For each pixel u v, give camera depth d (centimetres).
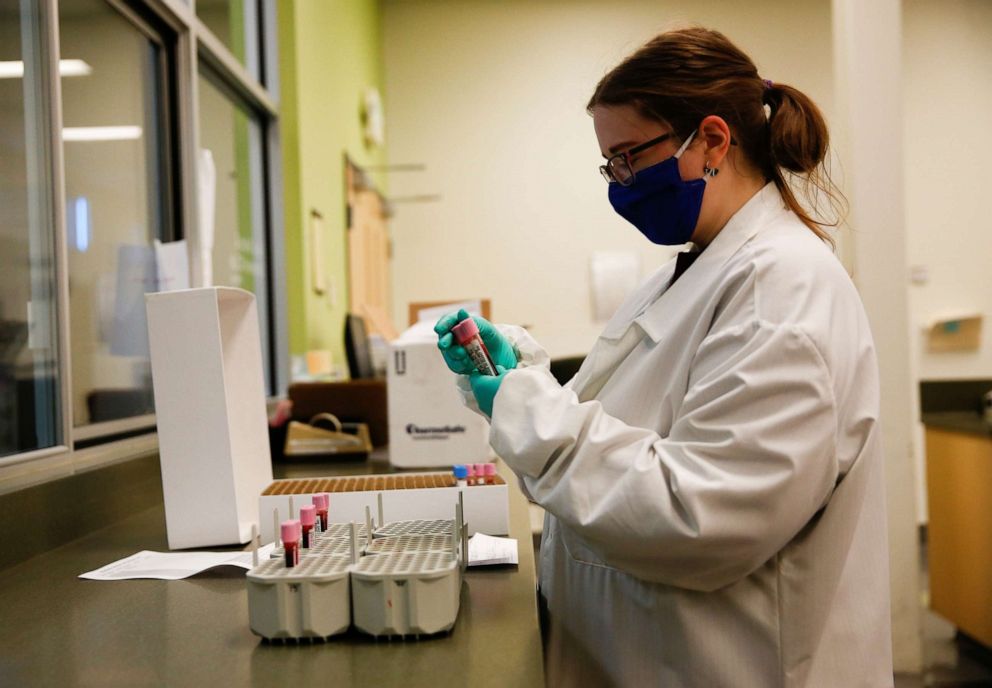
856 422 94
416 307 317
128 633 88
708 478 86
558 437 92
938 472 357
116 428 199
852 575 101
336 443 222
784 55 593
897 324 290
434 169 606
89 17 201
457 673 74
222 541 133
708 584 95
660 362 106
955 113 555
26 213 168
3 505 118
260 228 350
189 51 250
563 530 117
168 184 246
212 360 133
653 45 107
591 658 112
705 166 106
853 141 291
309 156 367
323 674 74
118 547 134
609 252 602
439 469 202
